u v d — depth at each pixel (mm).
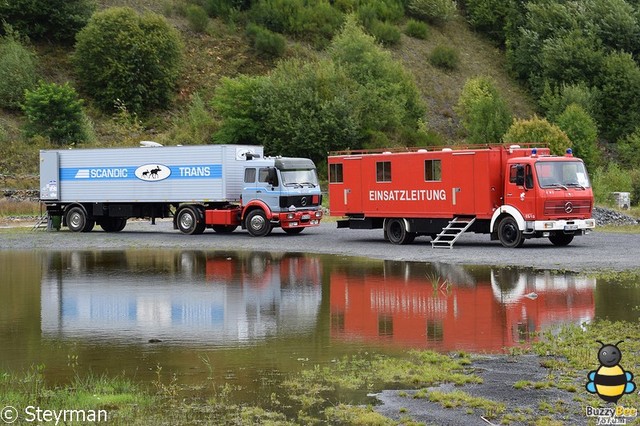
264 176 37969
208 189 39719
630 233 36094
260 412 10688
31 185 56562
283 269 25391
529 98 84438
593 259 25875
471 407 10812
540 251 28578
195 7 81812
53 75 70562
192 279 23328
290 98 62281
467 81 77562
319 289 21000
